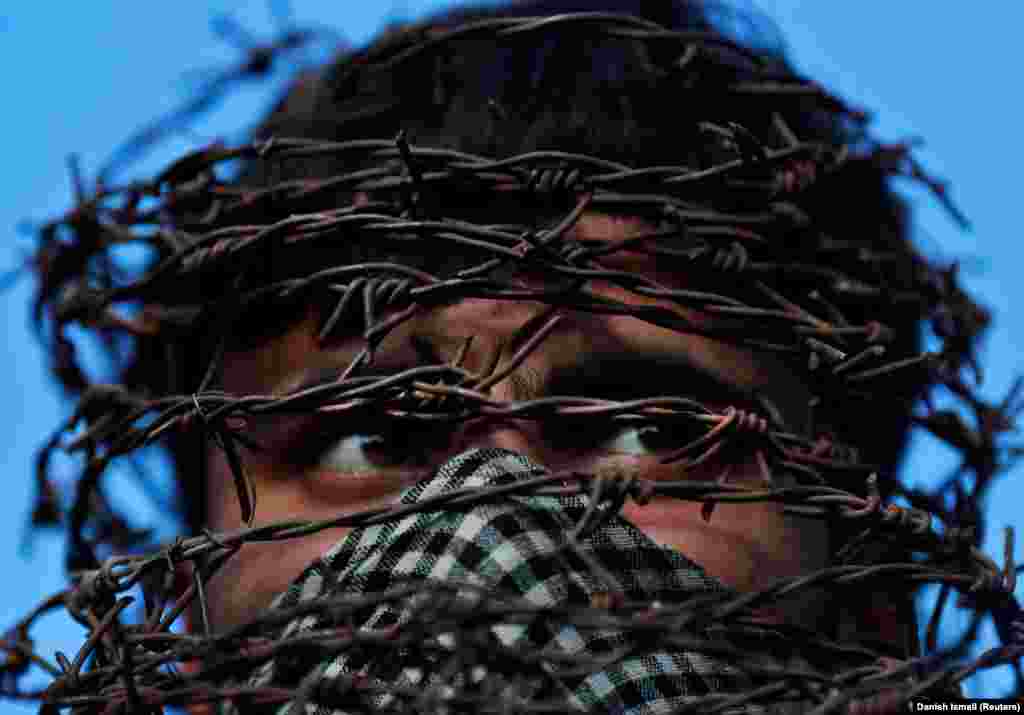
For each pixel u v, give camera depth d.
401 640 1.09
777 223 1.42
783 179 1.43
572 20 1.45
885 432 1.65
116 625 1.27
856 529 1.45
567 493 1.17
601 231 1.43
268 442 1.50
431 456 1.45
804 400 1.52
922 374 1.58
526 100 1.55
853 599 1.49
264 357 1.50
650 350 1.45
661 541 1.41
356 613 1.14
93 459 1.47
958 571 1.31
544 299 1.29
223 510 1.54
